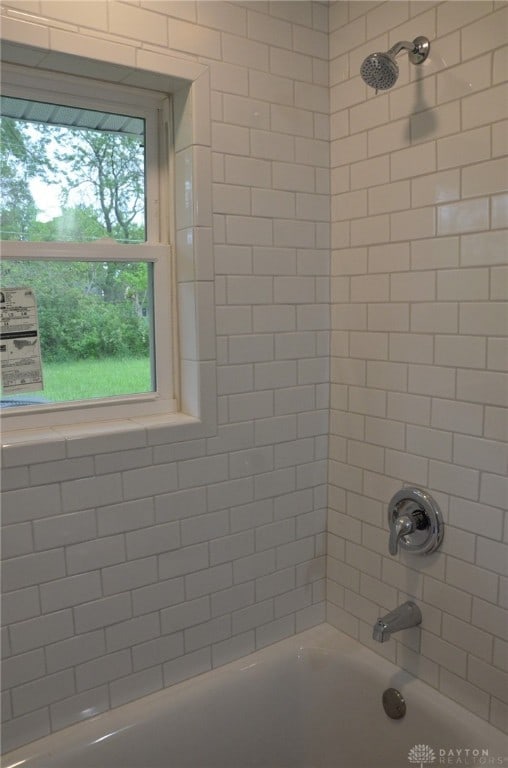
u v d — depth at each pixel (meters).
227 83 1.55
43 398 1.50
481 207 1.37
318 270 1.78
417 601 1.62
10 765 1.35
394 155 1.57
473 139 1.37
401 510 1.61
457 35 1.38
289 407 1.77
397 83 1.54
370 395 1.71
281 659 1.76
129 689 1.55
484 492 1.42
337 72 1.72
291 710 1.77
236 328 1.63
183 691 1.60
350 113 1.69
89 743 1.42
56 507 1.39
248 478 1.70
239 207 1.60
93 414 1.54
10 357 1.44
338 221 1.76
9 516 1.33
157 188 1.62
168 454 1.54
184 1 1.46
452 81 1.41
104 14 1.35
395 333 1.62
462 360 1.44
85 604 1.46
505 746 1.38
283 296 1.71
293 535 1.82
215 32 1.52
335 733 1.76
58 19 1.30
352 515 1.80
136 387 1.64
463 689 1.51
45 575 1.39
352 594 1.83
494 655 1.43
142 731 1.50
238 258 1.61
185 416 1.62
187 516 1.59
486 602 1.44
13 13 1.25
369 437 1.73
